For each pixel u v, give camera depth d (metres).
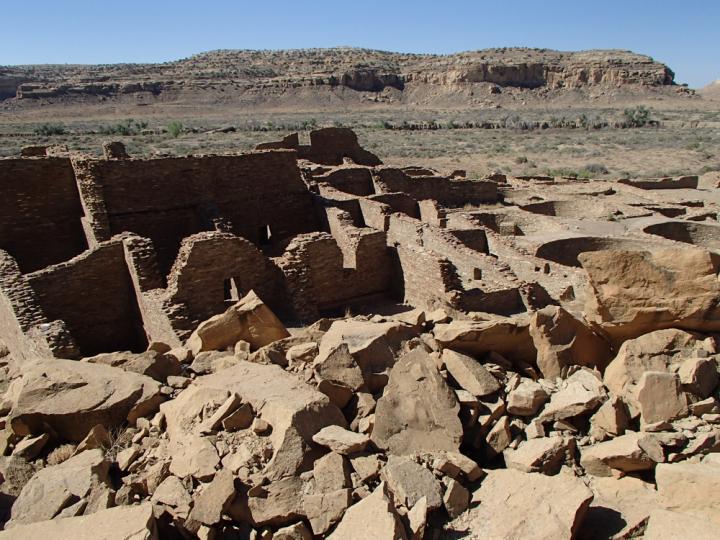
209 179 20.75
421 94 183.12
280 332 12.20
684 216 29.77
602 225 28.34
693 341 8.66
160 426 8.15
